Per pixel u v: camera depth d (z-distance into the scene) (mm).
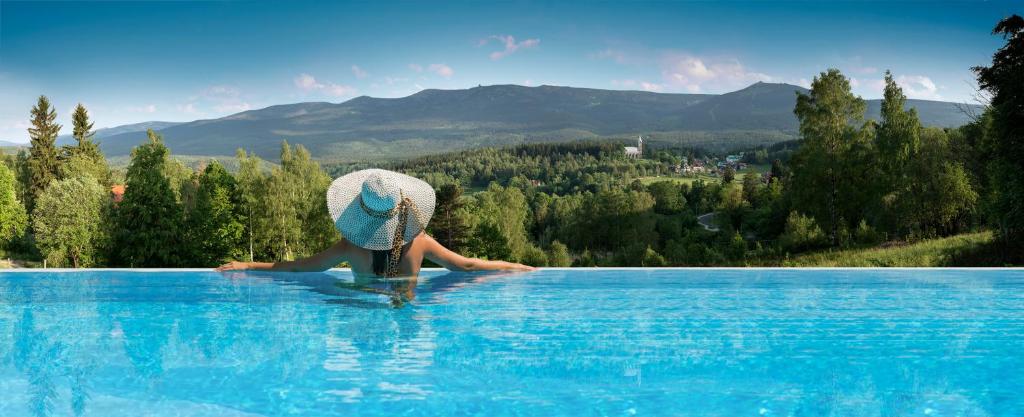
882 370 3721
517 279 7777
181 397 3207
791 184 42406
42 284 7508
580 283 7602
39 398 3186
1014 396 3232
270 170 50125
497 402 3137
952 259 23344
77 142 68500
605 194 98625
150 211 40594
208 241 43906
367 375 3609
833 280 8156
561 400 3174
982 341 4461
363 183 6480
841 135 39094
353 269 7270
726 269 9242
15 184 58469
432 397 3213
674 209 118375
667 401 3150
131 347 4258
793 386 3402
